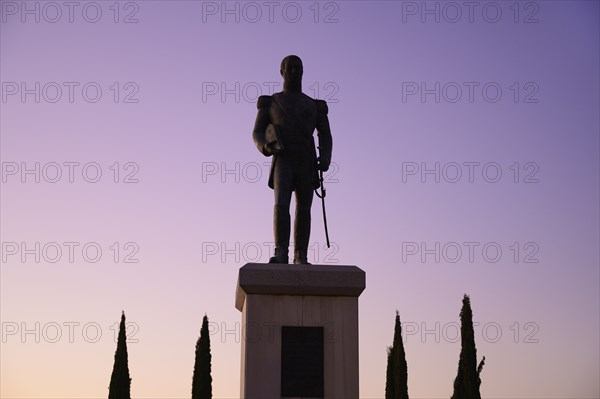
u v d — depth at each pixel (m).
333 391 15.09
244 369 15.22
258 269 15.27
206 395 29.72
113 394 29.83
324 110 17.09
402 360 31.39
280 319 15.27
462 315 30.67
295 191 16.75
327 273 15.32
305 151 16.64
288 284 15.22
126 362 30.19
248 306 15.27
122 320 30.50
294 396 15.05
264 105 16.95
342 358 15.21
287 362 15.15
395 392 31.42
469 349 30.23
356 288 15.29
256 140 16.72
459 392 30.06
